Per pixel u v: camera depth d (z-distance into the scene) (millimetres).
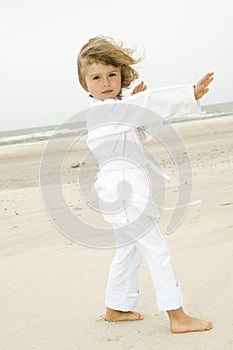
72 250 4043
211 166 8734
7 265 3768
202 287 2941
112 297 2615
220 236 3926
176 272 3225
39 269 3596
